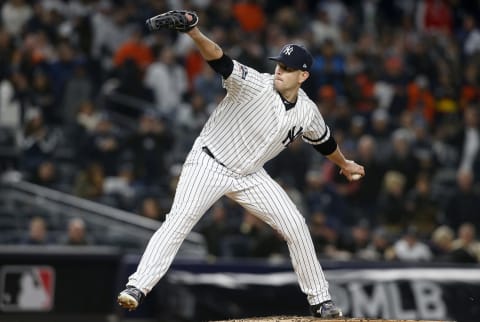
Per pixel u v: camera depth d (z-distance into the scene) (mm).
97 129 53469
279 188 23125
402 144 55219
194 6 65688
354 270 41750
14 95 53406
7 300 39656
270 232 44812
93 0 64312
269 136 22344
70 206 49812
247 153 22375
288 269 41219
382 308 41656
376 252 46656
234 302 40750
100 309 40438
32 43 56750
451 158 61812
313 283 23734
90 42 60031
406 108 65062
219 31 62594
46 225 49562
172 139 54500
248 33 66312
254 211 23094
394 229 51594
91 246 45750
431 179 57781
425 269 42062
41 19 59781
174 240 22219
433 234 51594
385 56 70750
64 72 56062
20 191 50906
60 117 55062
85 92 55594
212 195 22391
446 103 69250
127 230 49344
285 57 22219
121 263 40625
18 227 49344
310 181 52125
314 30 70688
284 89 22344
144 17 64875
